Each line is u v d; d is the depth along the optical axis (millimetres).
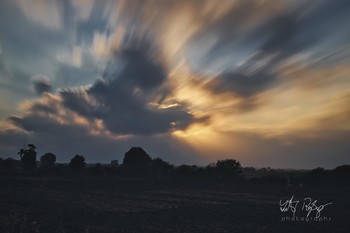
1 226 16250
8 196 28078
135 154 65312
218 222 20016
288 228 18844
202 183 49375
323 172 53719
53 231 15797
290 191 40656
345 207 28062
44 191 33750
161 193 36375
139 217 20859
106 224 18234
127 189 39625
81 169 61031
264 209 25906
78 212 21828
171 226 18312
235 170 61531
